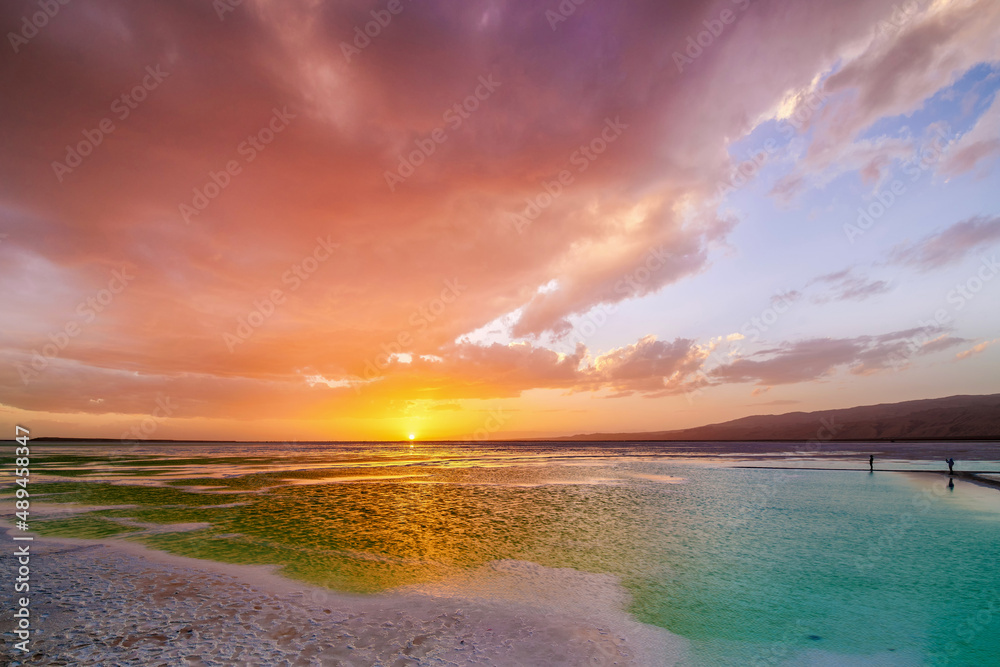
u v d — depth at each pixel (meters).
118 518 22.80
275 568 14.22
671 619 10.55
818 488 34.78
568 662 8.50
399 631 9.67
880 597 11.91
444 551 16.44
